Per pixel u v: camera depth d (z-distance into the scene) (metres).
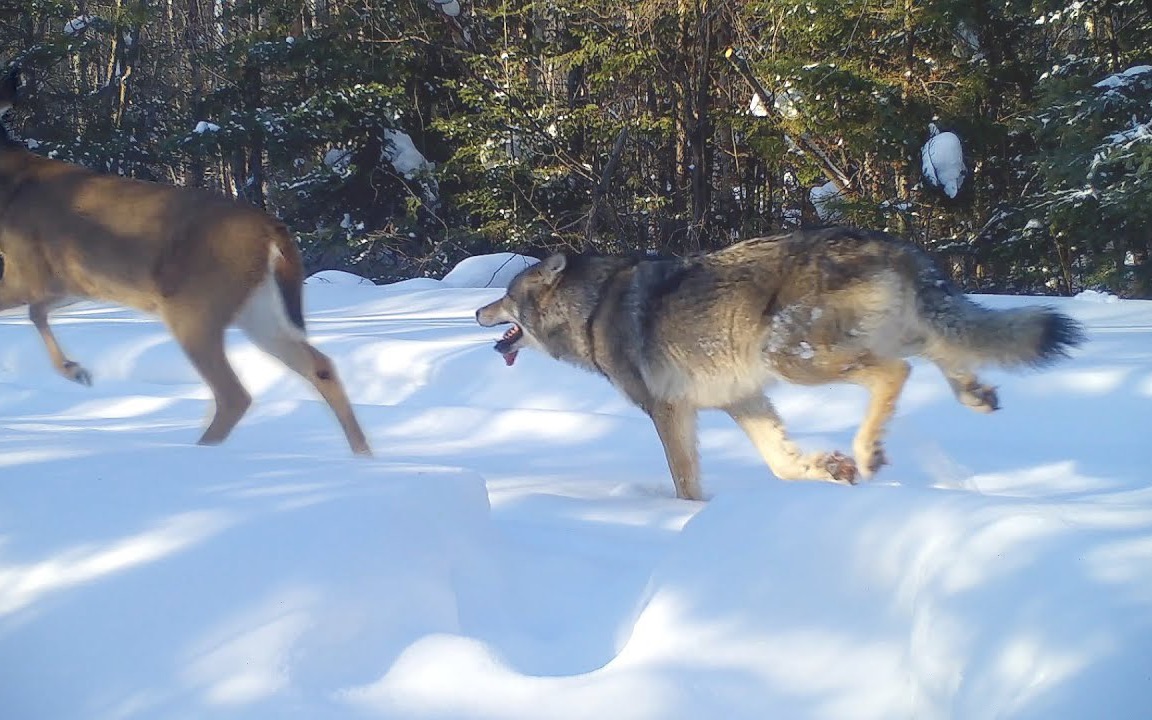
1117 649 2.10
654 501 4.99
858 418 6.78
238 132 23.50
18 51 26.30
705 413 7.33
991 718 2.14
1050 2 19.08
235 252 5.85
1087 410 6.35
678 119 22.95
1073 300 10.65
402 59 24.56
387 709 2.58
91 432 4.87
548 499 4.78
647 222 23.50
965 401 5.59
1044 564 2.49
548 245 23.08
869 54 21.28
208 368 5.93
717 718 2.53
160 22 31.14
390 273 23.55
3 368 9.38
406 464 3.89
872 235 5.42
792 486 3.37
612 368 5.96
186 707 2.51
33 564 2.94
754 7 21.30
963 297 5.43
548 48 23.09
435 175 23.86
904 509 2.98
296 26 25.34
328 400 6.18
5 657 2.65
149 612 2.75
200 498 3.27
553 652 3.11
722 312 5.51
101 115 27.08
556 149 23.03
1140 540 2.56
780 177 23.83
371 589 2.94
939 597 2.56
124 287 5.96
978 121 20.42
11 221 6.02
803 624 2.80
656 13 21.75
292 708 2.53
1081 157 16.89
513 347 6.52
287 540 3.03
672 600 2.98
